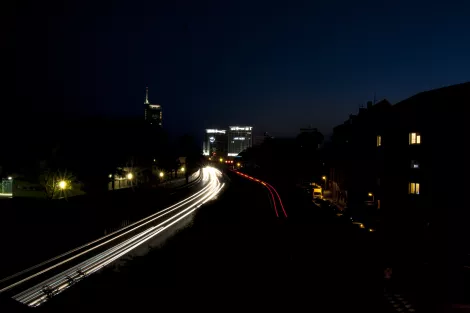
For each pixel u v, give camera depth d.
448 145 21.27
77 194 38.34
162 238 27.38
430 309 12.17
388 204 27.06
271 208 30.62
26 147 33.88
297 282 10.16
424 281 15.30
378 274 13.57
